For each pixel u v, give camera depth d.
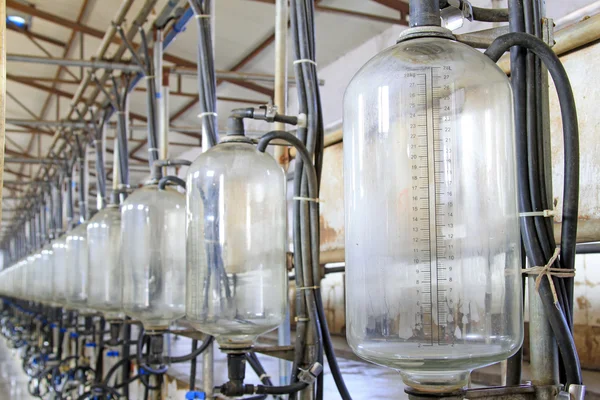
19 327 9.42
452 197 1.04
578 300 2.86
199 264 1.65
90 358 4.38
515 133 1.05
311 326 1.52
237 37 4.79
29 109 7.46
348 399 1.52
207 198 1.65
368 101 1.12
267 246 1.62
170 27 2.84
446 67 1.07
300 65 1.59
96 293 3.20
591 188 1.38
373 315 1.05
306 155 1.51
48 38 5.68
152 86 2.71
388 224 1.06
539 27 1.07
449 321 1.00
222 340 1.57
